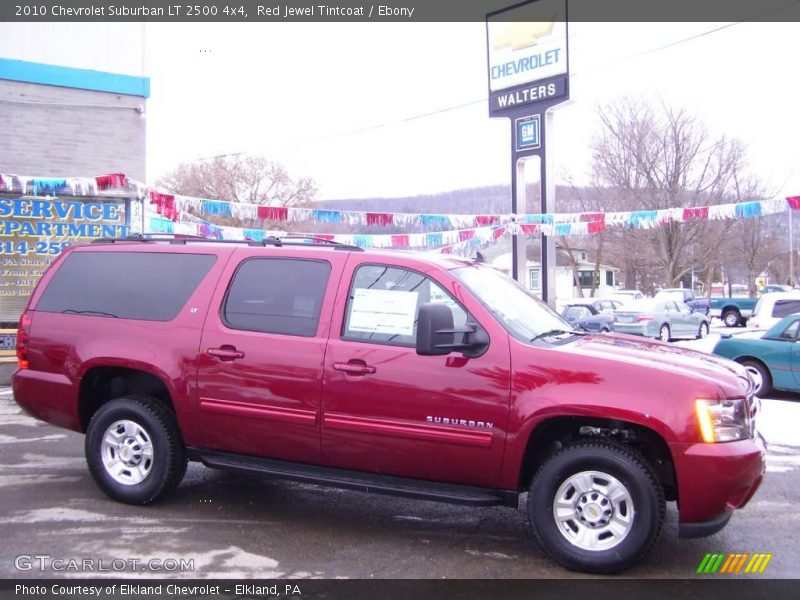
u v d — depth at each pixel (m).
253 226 33.31
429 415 4.78
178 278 5.78
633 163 37.50
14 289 11.52
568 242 50.66
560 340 5.08
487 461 4.68
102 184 10.40
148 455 5.66
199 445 5.54
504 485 4.71
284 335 5.26
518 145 19.27
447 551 4.90
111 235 12.09
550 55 18.47
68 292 6.11
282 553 4.81
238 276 5.59
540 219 14.33
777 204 12.67
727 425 4.39
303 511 5.71
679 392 4.38
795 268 58.34
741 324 33.81
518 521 5.55
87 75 13.20
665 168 36.88
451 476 4.82
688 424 4.31
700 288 61.59
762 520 5.54
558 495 4.57
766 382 11.00
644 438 4.71
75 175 13.20
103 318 5.87
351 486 5.04
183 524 5.32
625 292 35.00
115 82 13.46
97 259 6.13
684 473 4.30
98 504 5.75
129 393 5.95
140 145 13.76
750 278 48.72
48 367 5.99
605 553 4.43
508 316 5.05
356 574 4.48
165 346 5.57
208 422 5.43
